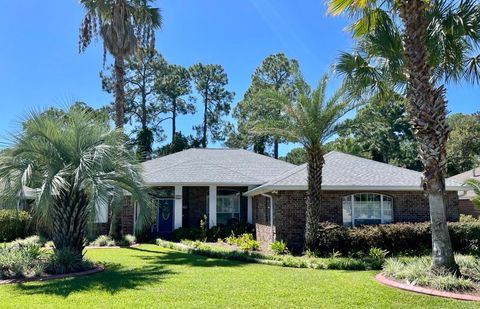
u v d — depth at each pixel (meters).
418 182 18.94
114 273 12.35
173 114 53.47
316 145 16.59
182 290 9.77
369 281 10.84
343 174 19.48
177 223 24.67
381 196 19.25
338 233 16.28
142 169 15.25
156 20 24.16
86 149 13.71
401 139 50.91
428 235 16.44
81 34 22.70
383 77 13.53
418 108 10.62
